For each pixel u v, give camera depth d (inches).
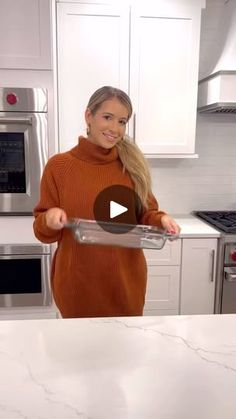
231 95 88.5
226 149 111.2
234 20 93.0
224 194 114.0
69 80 91.0
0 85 81.1
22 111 80.3
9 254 84.4
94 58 90.6
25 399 27.5
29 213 85.8
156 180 111.3
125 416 26.0
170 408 26.8
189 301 95.5
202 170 111.8
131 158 53.6
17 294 87.0
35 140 81.5
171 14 90.3
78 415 26.0
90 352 33.6
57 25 88.1
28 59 80.6
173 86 94.0
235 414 26.5
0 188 83.6
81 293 52.9
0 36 79.4
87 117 51.9
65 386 29.0
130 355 33.2
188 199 113.3
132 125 95.0
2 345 34.7
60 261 53.1
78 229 44.9
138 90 93.4
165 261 92.9
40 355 33.1
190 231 92.3
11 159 82.3
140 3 89.4
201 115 108.2
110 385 29.1
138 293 55.4
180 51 92.6
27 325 38.6
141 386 29.1
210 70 99.0
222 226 93.7
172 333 37.2
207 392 28.6
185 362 32.3
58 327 38.3
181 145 97.3
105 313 53.9
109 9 88.5
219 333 37.4
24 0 78.5
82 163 52.3
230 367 31.8
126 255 53.6
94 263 51.7
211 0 102.0
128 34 90.3
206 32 103.6
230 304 93.2
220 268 91.5
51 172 52.8
